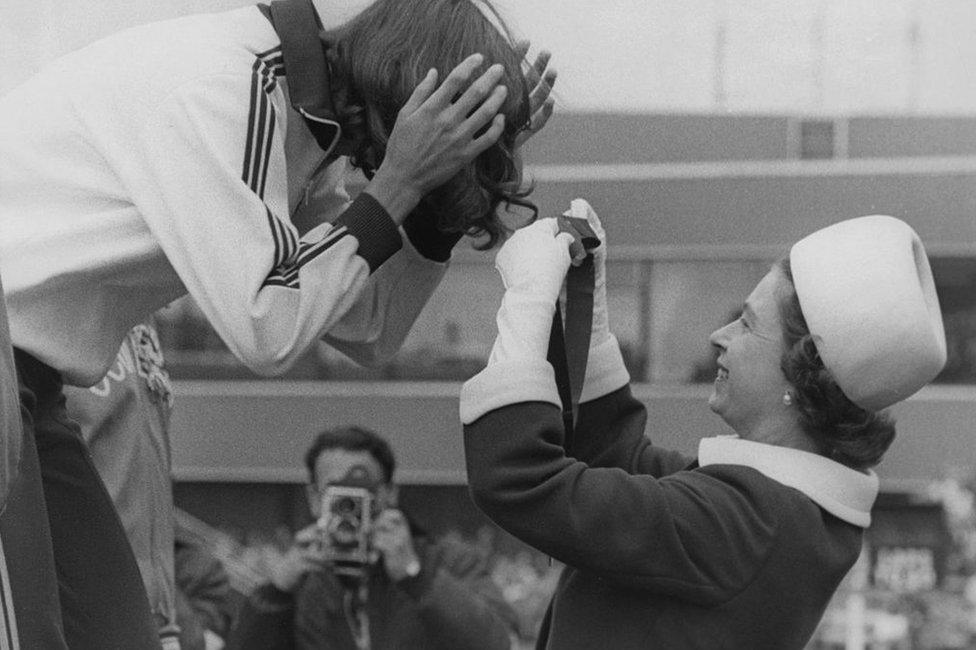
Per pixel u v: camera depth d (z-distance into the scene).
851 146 16.56
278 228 3.23
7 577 2.92
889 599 15.21
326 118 3.38
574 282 3.56
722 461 3.40
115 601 3.46
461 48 3.40
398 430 18.33
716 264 17.12
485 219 3.53
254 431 18.30
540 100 3.65
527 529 3.21
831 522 3.37
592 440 3.76
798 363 3.33
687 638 3.24
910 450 17.86
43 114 3.32
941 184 16.66
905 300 3.23
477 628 6.33
